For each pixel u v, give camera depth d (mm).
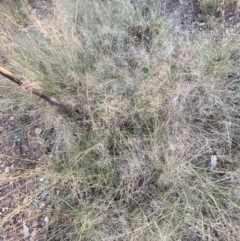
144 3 2051
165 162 1475
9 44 1732
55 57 1769
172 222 1394
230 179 1468
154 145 1501
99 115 1590
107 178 1511
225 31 1907
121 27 1929
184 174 1443
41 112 1727
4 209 1573
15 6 2145
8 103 1821
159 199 1456
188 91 1577
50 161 1605
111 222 1425
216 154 1537
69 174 1512
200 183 1439
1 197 1605
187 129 1551
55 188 1566
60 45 1731
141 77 1685
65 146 1604
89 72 1756
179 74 1661
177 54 1768
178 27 1849
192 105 1630
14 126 1810
